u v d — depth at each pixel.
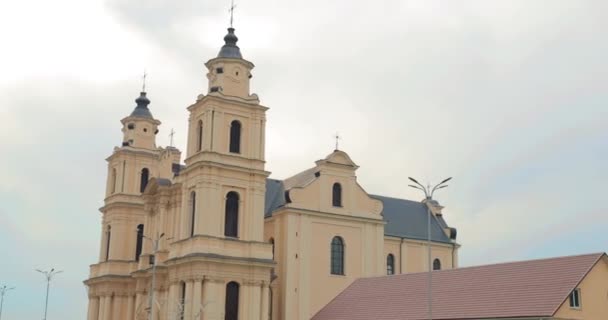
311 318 62.53
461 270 53.56
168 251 68.12
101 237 81.06
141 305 70.75
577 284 43.47
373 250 69.56
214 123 62.31
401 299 54.72
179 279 61.12
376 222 70.31
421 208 84.00
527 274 47.75
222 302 58.88
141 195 79.62
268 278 61.38
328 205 67.94
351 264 67.81
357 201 69.81
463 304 48.56
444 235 81.75
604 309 44.59
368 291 60.06
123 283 77.12
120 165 80.69
